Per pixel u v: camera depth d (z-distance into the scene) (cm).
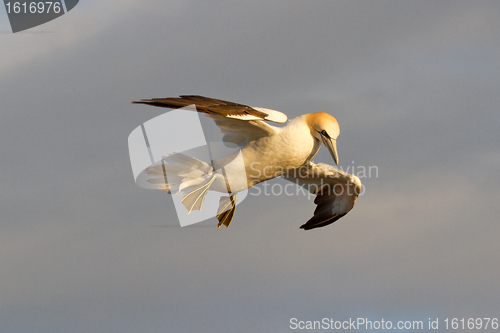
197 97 1241
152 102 1159
